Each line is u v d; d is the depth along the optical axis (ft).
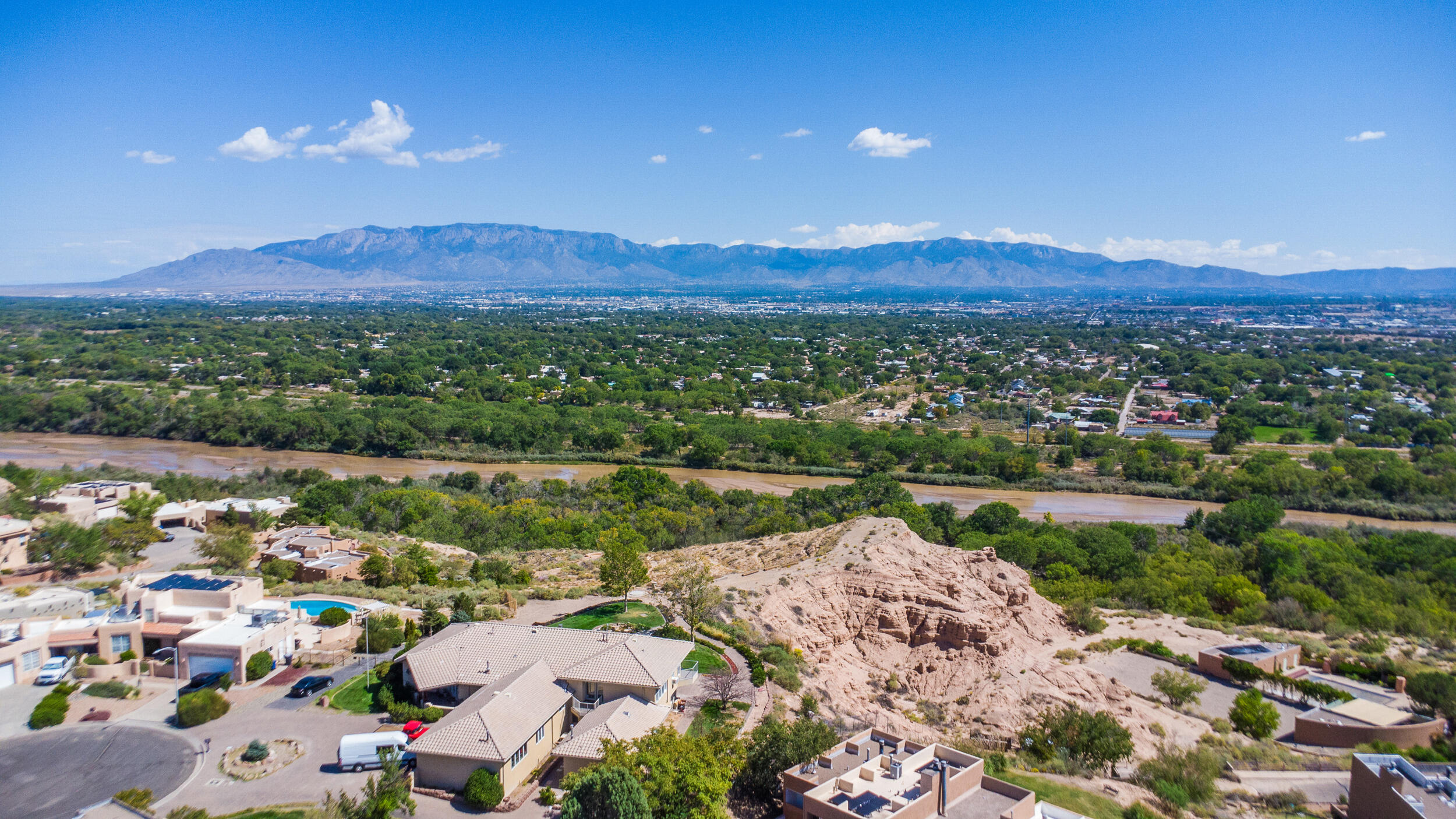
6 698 262.67
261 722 249.34
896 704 299.17
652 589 355.97
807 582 341.82
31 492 498.69
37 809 204.44
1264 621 407.64
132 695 264.52
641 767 204.54
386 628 309.63
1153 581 439.63
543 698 244.01
